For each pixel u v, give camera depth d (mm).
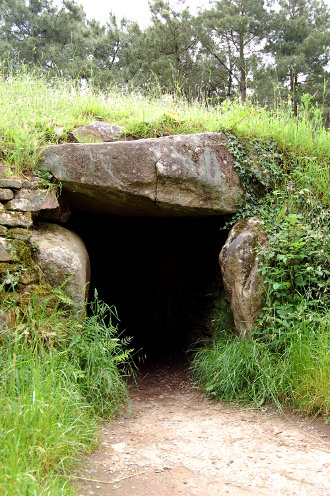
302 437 3252
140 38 13680
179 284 6324
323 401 3492
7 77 6762
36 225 4188
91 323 3848
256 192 4863
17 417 2488
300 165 4988
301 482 2654
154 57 13555
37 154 4250
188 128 5324
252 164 4809
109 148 4328
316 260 4242
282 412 3643
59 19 15758
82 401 3391
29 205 3980
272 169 4848
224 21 13289
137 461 2916
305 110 5660
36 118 5031
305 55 14164
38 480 2242
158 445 3166
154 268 6906
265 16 14352
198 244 5961
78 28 14984
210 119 5547
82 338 3684
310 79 14523
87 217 5891
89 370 3521
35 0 16688
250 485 2633
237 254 4395
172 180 4469
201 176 4559
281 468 2824
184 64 13500
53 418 2688
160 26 13453
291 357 3785
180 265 6336
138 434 3359
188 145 4566
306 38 14336
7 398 2623
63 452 2629
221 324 5035
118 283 7523
